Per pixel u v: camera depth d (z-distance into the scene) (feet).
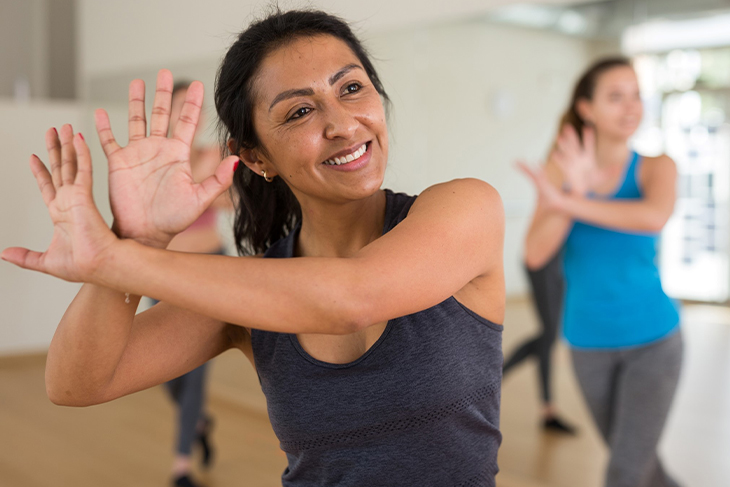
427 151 10.98
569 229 7.48
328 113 2.99
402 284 2.41
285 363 3.19
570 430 9.14
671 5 7.91
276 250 3.66
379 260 2.42
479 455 3.25
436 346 3.03
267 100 3.06
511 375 9.74
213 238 10.53
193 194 2.39
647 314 6.88
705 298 7.77
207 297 2.25
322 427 3.16
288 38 3.05
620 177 7.67
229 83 3.21
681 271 7.84
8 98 22.88
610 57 8.41
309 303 2.27
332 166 3.04
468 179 3.00
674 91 7.82
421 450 3.13
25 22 23.07
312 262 2.34
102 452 11.66
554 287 8.98
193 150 10.48
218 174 2.42
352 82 3.03
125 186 2.39
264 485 10.21
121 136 18.26
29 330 18.84
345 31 3.20
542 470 9.36
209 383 15.37
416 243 2.53
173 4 16.24
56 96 23.18
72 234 2.27
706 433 8.02
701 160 7.66
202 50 15.42
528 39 9.44
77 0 20.66
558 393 9.18
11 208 18.54
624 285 7.05
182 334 3.29
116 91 18.33
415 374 3.02
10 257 2.36
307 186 3.12
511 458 9.75
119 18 18.06
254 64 3.08
